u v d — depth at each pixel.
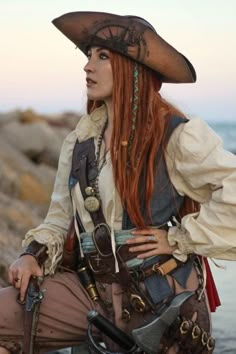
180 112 5.92
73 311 5.98
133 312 5.79
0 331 5.93
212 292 6.07
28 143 36.28
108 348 5.98
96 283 5.93
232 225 5.62
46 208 24.05
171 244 5.77
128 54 5.78
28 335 5.84
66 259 6.07
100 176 5.87
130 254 5.79
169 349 5.67
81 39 5.90
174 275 5.77
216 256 5.70
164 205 5.79
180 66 5.84
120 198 5.77
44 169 30.23
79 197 5.95
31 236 6.18
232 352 8.62
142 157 5.74
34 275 5.98
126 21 5.82
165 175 5.76
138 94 5.82
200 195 5.82
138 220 5.74
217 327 9.64
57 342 6.05
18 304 5.95
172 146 5.74
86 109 6.15
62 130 47.62
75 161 6.03
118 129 5.79
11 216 18.05
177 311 5.51
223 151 5.70
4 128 36.91
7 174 23.88
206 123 5.79
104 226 5.84
